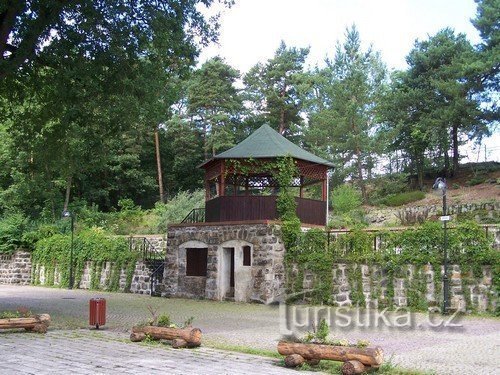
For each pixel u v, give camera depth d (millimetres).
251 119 57969
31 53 17000
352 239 21312
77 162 20562
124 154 54344
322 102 52812
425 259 19344
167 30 17656
